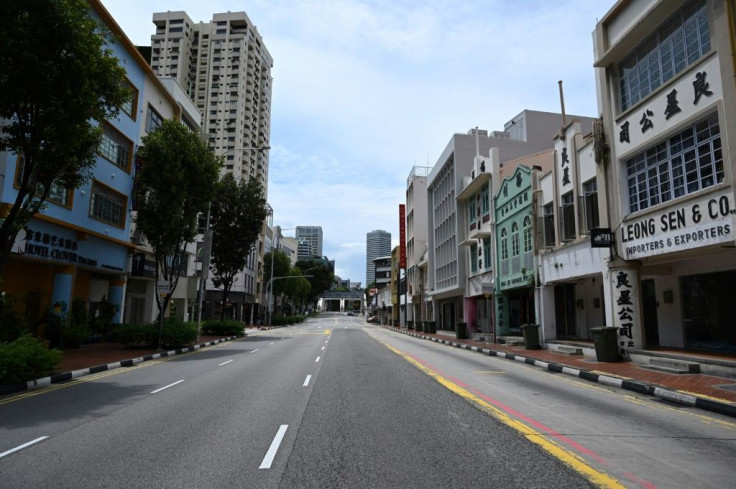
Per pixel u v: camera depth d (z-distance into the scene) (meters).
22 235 17.45
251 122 106.31
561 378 12.77
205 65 104.75
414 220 52.47
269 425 7.13
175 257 22.52
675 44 13.39
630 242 14.81
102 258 23.41
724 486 4.64
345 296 155.12
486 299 31.11
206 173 22.50
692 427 7.11
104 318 23.70
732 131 11.12
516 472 5.03
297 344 26.53
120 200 25.06
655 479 4.82
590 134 17.52
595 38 17.03
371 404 8.75
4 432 6.86
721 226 11.41
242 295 60.53
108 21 22.31
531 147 34.09
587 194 17.80
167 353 19.61
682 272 15.12
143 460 5.48
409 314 57.38
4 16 10.64
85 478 4.89
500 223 26.61
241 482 4.76
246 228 36.09
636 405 8.91
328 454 5.67
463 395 9.73
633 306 14.96
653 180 14.15
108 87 12.66
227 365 15.68
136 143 26.20
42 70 10.96
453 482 4.74
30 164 11.84
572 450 5.81
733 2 11.30
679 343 15.30
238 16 105.44
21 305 19.77
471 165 34.66
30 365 11.36
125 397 9.71
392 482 4.75
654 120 13.88
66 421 7.55
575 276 18.12
